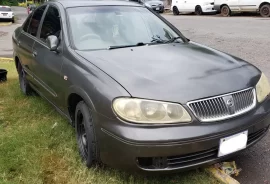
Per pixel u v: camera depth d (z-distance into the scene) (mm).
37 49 4168
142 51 3375
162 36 3953
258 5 17891
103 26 3762
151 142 2434
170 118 2506
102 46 3523
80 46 3475
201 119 2547
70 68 3238
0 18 27734
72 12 3844
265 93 3068
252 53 8477
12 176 2996
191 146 2482
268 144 3586
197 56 3279
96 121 2738
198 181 2910
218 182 2889
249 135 2863
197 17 20453
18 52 5062
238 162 3242
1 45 12727
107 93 2662
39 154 3344
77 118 3232
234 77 2871
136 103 2529
